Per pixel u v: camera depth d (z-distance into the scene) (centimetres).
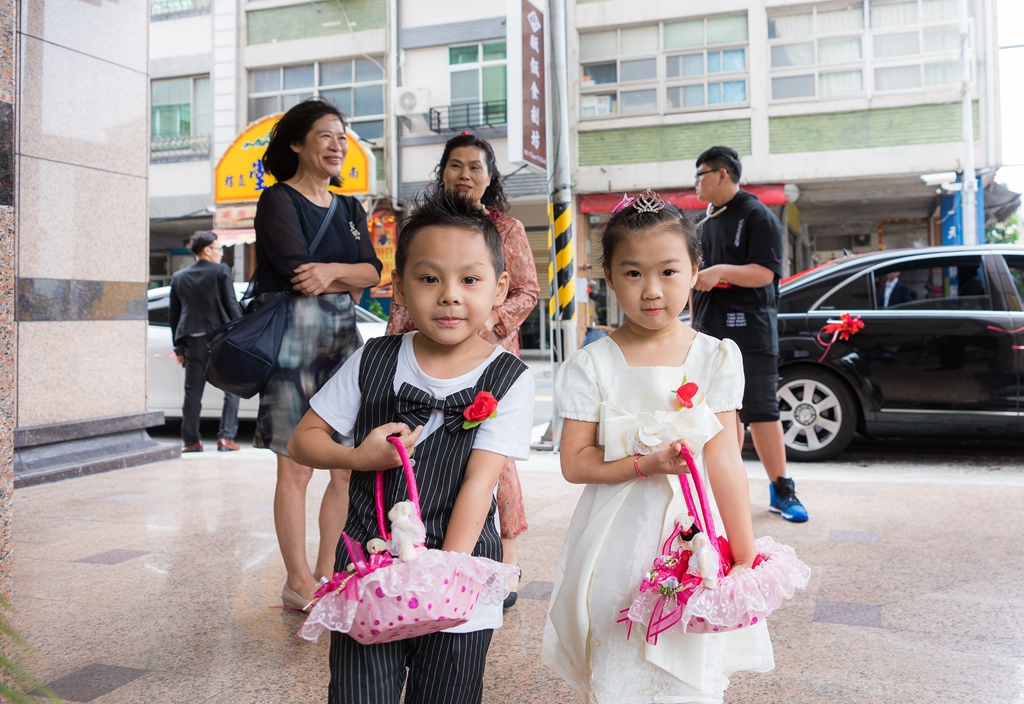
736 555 155
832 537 365
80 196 541
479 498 149
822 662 236
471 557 133
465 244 151
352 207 305
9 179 201
